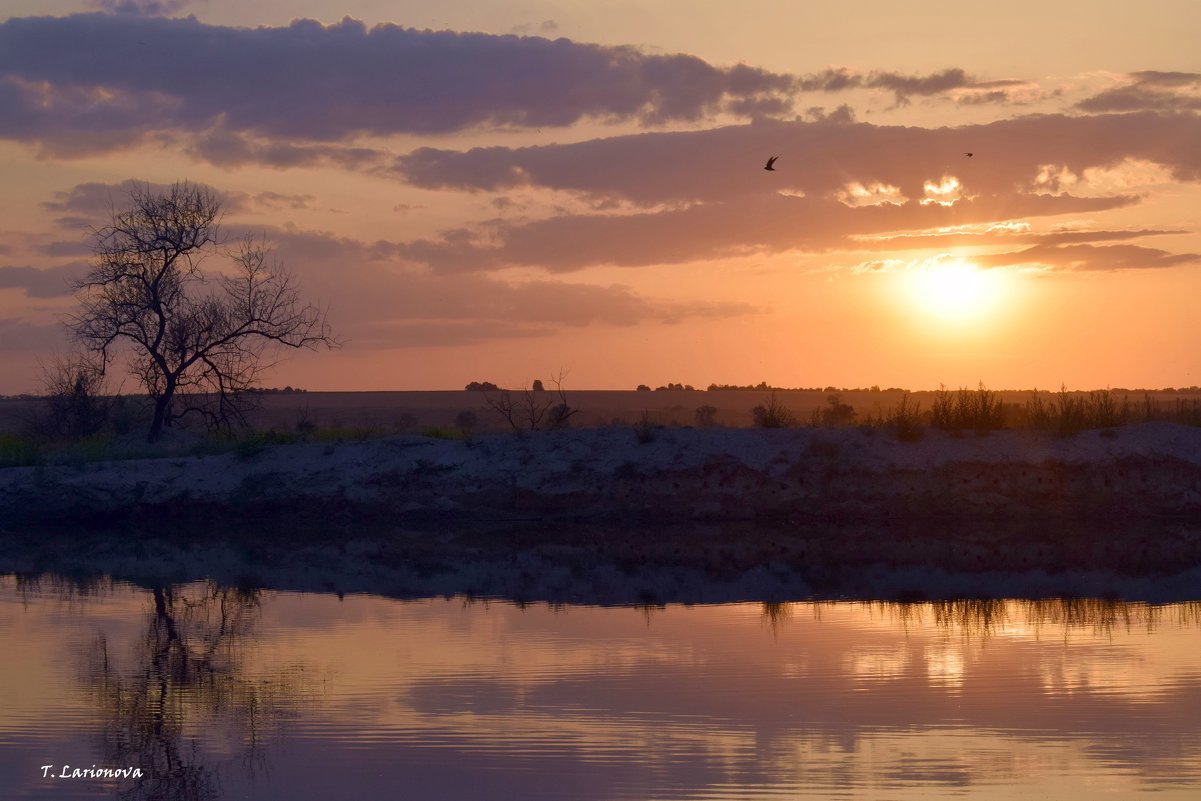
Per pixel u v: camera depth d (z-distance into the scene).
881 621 16.62
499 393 105.50
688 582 20.47
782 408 36.56
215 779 10.16
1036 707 12.09
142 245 37.59
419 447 32.34
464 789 9.84
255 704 12.47
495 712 12.04
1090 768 10.28
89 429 41.91
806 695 12.60
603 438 32.12
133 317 37.38
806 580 20.66
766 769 10.27
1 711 12.33
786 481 30.36
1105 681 13.13
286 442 33.88
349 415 68.62
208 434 37.41
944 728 11.40
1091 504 29.66
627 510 29.92
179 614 17.56
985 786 9.87
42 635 16.06
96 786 10.11
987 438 31.50
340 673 13.73
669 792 9.75
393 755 10.72
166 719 11.98
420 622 16.77
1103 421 32.62
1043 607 17.70
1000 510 29.59
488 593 19.39
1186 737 11.12
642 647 14.96
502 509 30.16
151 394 38.19
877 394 98.69
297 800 9.71
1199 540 25.78
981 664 13.93
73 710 12.34
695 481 30.42
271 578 21.23
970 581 20.39
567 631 16.03
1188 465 30.42
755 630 16.02
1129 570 21.61
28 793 9.97
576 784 9.95
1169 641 15.16
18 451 34.06
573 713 12.00
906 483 30.14
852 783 9.94
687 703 12.32
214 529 29.06
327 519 30.08
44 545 26.55
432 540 26.72
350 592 19.58
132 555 24.73
